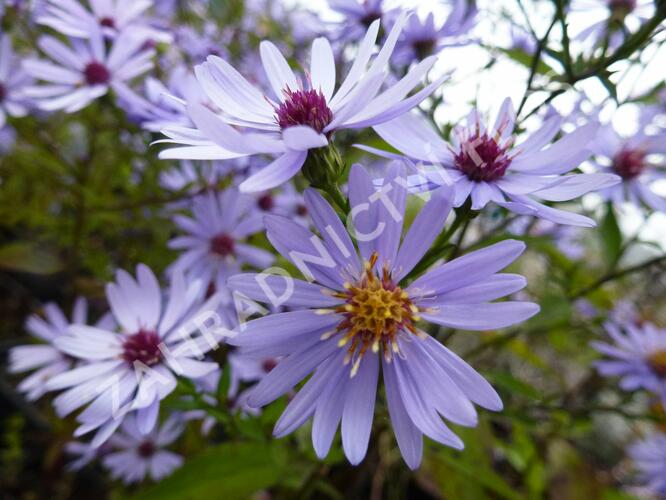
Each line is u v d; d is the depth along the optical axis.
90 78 0.12
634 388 0.13
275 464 0.11
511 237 0.09
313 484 0.11
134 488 0.16
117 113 0.14
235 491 0.10
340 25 0.11
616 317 0.16
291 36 0.17
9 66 0.14
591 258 0.19
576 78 0.08
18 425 0.16
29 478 0.17
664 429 0.16
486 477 0.12
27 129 0.15
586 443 0.21
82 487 0.17
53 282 0.20
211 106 0.10
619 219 0.13
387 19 0.10
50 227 0.17
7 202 0.16
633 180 0.11
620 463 0.20
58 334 0.13
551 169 0.06
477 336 0.18
